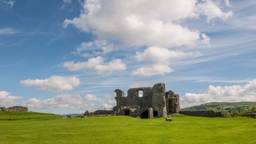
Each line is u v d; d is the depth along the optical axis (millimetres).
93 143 37094
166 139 40844
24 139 39750
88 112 107500
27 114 93500
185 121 74438
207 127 57156
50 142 37531
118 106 122625
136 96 121625
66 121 69312
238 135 43344
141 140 39812
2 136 42188
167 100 114375
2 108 107250
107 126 57469
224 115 94312
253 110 142250
